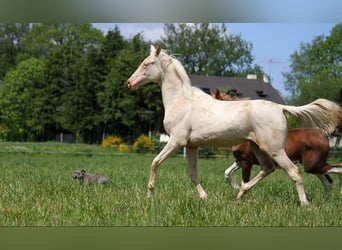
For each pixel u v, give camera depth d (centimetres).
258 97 5625
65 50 4938
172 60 758
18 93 4947
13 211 599
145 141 3431
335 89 4469
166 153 739
